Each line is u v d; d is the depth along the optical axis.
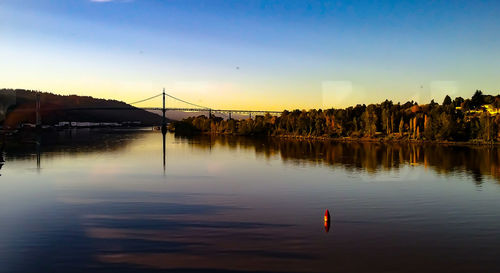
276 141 151.25
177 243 27.39
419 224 32.12
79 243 27.48
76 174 60.56
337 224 32.06
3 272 22.86
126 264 23.92
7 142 135.62
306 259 24.61
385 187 49.28
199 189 47.97
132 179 55.88
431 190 47.16
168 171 64.56
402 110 166.50
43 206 38.47
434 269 23.23
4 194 44.31
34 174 60.28
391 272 22.83
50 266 23.69
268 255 25.22
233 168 68.50
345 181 53.97
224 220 33.31
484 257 25.06
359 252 25.78
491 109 163.75
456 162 76.19
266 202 40.41
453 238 28.59
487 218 34.09
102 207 38.00
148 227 31.23
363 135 154.12
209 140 160.25
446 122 129.12
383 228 31.02
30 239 28.41
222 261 24.28
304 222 32.69
